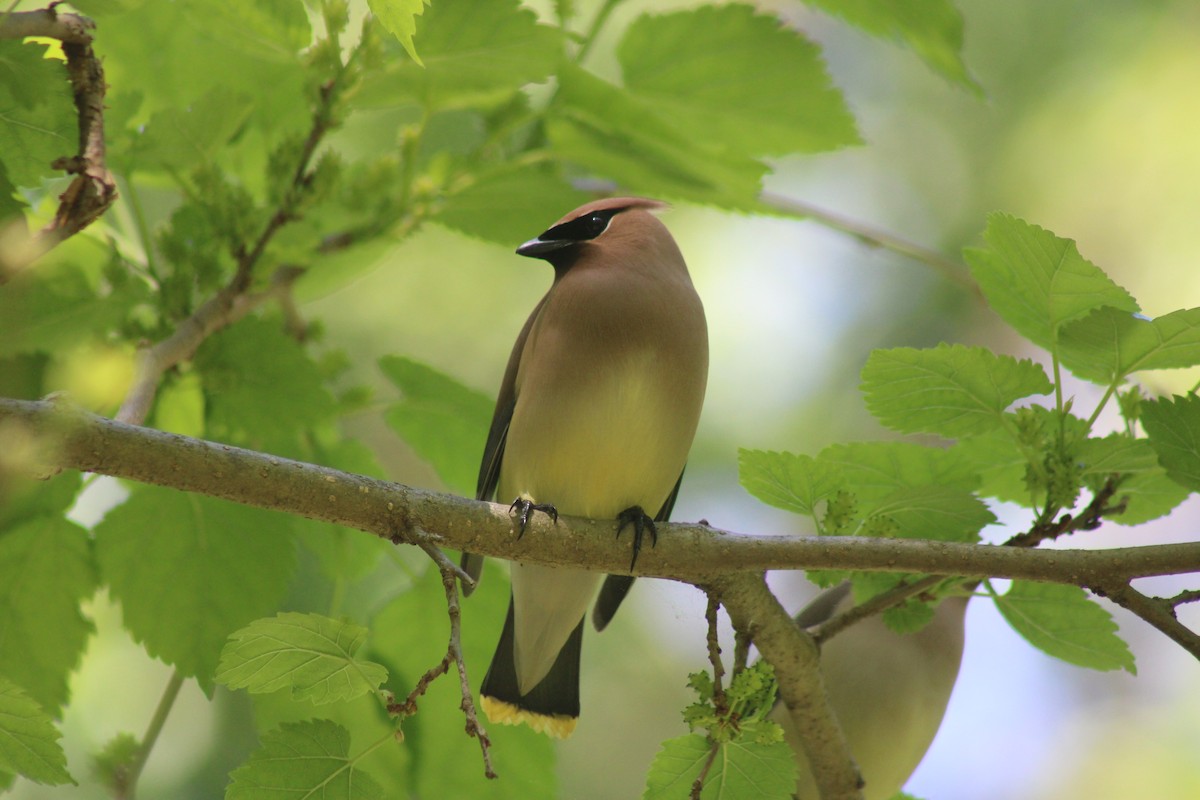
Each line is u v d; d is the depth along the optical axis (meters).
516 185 9.66
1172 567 6.91
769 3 18.66
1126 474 7.57
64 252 8.85
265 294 9.23
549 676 9.19
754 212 10.24
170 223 8.84
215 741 14.24
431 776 8.95
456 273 16.72
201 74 9.33
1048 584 7.86
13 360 8.24
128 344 8.63
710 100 9.76
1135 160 18.14
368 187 9.27
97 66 6.61
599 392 8.94
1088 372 7.53
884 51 18.92
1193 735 17.81
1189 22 17.80
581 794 16.64
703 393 9.36
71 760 12.90
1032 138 18.36
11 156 6.79
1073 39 18.09
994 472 8.20
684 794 7.36
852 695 10.16
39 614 8.11
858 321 18.08
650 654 17.17
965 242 18.28
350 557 9.54
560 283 9.41
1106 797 17.72
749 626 7.79
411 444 9.89
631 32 9.59
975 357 7.34
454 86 8.83
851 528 7.81
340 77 8.52
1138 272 18.41
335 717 8.75
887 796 10.51
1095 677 18.31
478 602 9.11
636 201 10.03
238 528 8.30
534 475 9.12
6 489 7.11
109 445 6.26
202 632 8.26
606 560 7.52
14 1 6.38
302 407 8.62
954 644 10.59
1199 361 7.26
